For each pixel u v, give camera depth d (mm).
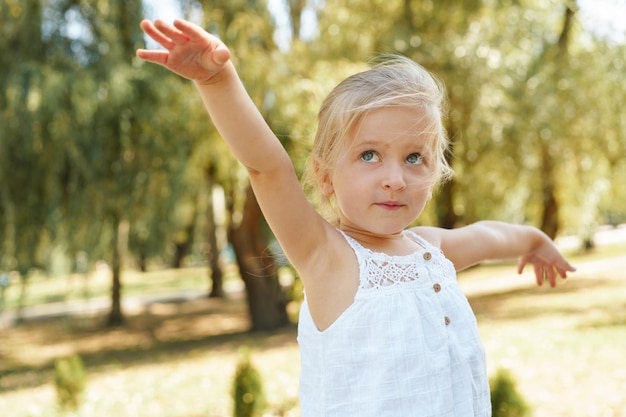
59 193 9430
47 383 8766
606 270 17516
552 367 6879
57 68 9398
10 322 17812
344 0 12195
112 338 14125
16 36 9508
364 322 1535
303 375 1631
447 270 1723
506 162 12797
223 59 1345
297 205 1549
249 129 1460
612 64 12398
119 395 7137
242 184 11531
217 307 18578
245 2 10844
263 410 5117
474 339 1651
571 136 12633
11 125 8969
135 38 9906
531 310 11633
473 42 11625
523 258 2215
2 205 9398
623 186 15961
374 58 1993
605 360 7016
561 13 12945
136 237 11016
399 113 1550
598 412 5266
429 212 11688
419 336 1534
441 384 1521
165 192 10070
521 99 11836
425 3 12461
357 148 1568
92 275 10688
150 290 26453
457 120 11664
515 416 3988
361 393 1500
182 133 10062
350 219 1610
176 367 9016
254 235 12680
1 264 9742
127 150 9609
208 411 6176
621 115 12531
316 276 1585
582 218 16609
